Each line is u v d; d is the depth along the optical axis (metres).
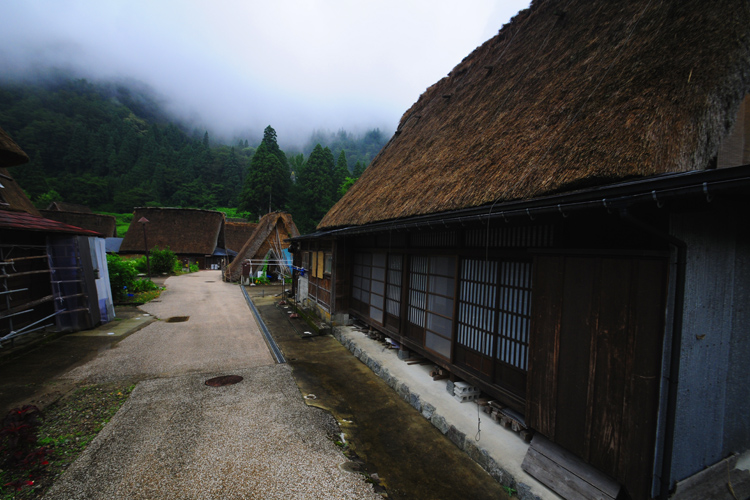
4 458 3.06
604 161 2.71
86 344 7.01
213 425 3.75
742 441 2.77
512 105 5.10
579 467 2.65
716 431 2.54
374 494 2.77
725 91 2.41
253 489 2.75
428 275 5.20
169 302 12.54
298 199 45.31
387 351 6.24
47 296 7.64
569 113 3.72
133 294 13.54
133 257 28.53
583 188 2.82
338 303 8.45
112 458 3.11
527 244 3.47
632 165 2.50
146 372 5.43
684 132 2.43
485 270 4.04
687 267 2.13
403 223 4.46
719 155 2.38
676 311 2.12
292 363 6.02
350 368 5.84
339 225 7.92
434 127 7.59
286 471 3.00
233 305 12.28
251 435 3.56
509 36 7.36
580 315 2.62
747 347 2.65
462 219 3.38
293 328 8.81
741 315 2.57
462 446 3.47
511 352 3.62
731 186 1.60
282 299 13.16
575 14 5.45
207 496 2.65
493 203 3.53
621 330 2.34
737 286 2.52
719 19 2.86
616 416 2.35
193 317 10.01
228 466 3.04
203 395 4.55
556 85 4.43
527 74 5.45
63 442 3.38
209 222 32.44
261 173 48.81
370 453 3.38
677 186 1.83
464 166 4.75
